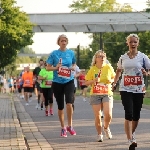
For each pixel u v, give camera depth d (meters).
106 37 94.31
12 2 73.50
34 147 15.05
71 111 18.22
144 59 14.84
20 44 74.00
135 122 15.14
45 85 27.72
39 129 20.67
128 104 14.64
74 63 18.25
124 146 15.48
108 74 16.58
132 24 71.69
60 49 18.19
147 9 59.25
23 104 41.44
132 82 14.73
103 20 71.50
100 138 16.56
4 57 74.25
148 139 17.06
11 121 23.17
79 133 18.97
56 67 17.88
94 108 16.62
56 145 15.82
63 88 18.02
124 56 14.93
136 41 14.78
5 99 50.28
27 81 39.59
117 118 25.42
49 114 28.80
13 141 15.97
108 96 16.64
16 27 73.06
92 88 16.67
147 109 32.84
